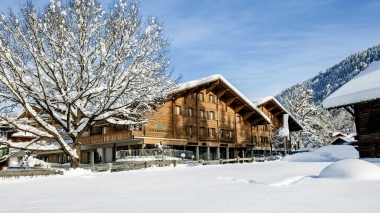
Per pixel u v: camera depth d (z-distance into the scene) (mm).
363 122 25750
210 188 10055
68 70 22953
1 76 20422
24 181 17141
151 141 33656
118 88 23250
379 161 20391
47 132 24422
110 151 38562
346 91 24984
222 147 44500
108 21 23062
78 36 22156
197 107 40344
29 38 21359
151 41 23656
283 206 6031
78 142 23812
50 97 22469
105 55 21953
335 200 6477
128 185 12586
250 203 6547
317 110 64062
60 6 21688
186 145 38062
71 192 11000
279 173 14562
